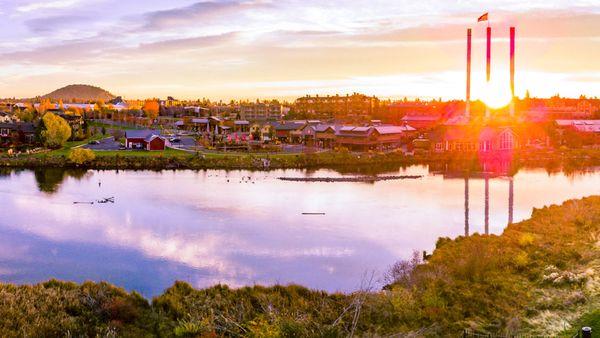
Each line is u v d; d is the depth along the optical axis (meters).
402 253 64.88
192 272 57.12
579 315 34.88
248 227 78.44
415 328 35.09
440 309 37.16
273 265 59.81
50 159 144.75
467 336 33.12
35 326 31.98
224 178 128.88
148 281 54.19
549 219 67.75
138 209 90.81
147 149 167.12
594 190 112.56
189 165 146.62
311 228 78.12
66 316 33.97
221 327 34.28
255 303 39.25
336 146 191.25
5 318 32.75
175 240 70.62
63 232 73.81
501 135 186.25
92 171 136.62
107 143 184.75
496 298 39.31
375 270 58.00
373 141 190.50
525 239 54.91
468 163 160.12
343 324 35.47
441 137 186.88
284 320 34.62
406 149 193.88
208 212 89.06
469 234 73.56
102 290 38.28
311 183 123.12
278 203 97.94
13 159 143.38
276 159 155.62
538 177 132.25
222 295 40.44
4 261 60.09
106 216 84.88
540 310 36.75
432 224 80.81
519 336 32.38
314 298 40.41
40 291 37.16
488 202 99.00
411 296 38.84
